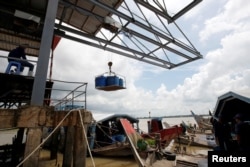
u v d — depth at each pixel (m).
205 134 20.91
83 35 9.23
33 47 10.41
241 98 6.80
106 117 13.15
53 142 10.55
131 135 7.70
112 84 8.61
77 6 7.77
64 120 4.62
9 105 9.96
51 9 5.44
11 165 7.30
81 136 4.75
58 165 8.87
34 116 4.20
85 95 7.95
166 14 8.39
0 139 16.44
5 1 7.40
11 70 6.70
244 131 5.86
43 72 4.89
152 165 6.58
